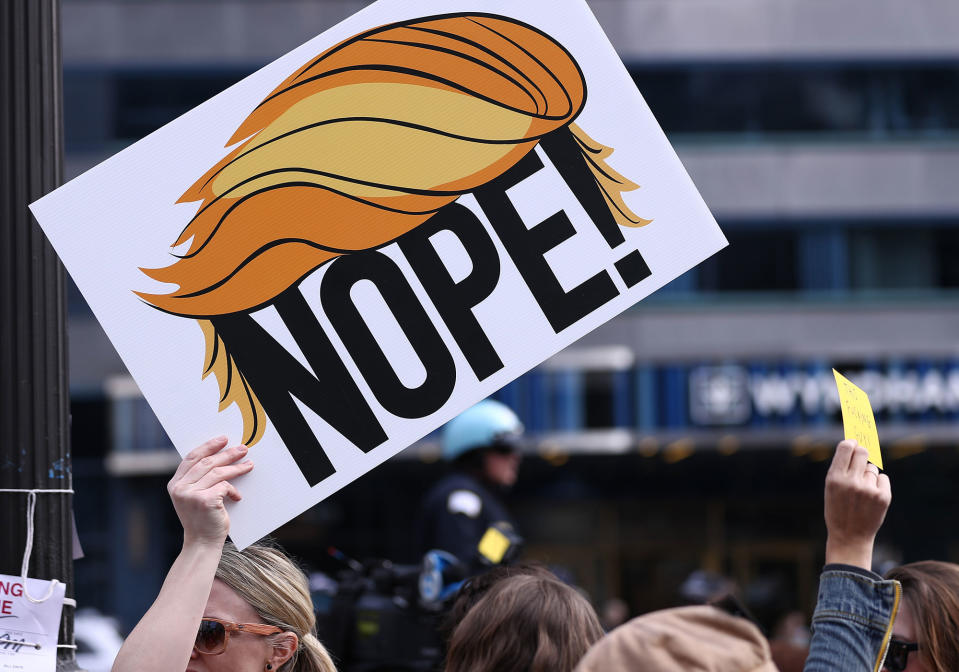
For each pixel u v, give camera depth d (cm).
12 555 430
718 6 3962
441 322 414
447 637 494
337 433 408
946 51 3962
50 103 456
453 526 794
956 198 3925
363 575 737
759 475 3941
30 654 402
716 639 241
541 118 419
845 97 3975
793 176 3928
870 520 337
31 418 438
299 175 416
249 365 409
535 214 416
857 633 322
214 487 390
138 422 3531
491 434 845
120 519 3684
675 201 415
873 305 3875
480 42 421
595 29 420
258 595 422
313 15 3859
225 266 412
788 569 3928
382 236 416
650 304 3825
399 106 420
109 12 3847
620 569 3931
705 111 3956
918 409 3472
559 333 413
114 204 412
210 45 3850
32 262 444
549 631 355
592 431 3488
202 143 415
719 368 3506
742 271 3888
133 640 363
